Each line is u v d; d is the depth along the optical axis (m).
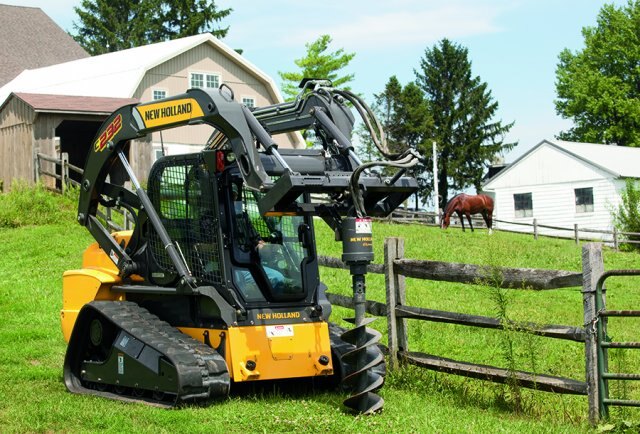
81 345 10.96
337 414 9.10
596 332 8.94
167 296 10.55
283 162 9.09
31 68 49.66
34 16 53.62
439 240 31.42
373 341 9.12
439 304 17.72
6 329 14.85
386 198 10.15
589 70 71.94
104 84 37.47
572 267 26.50
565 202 48.78
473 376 10.23
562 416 9.38
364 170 9.78
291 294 9.92
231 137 9.38
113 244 11.09
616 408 9.19
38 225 25.72
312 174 9.59
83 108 30.48
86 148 38.91
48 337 14.31
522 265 26.64
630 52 70.69
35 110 29.41
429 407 9.56
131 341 10.03
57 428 8.73
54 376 11.56
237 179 9.98
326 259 14.09
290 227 10.26
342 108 10.27
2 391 10.56
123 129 10.91
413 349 13.49
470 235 34.34
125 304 10.73
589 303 8.98
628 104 68.69
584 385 9.06
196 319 10.10
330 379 10.37
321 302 10.12
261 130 9.34
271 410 9.20
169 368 9.41
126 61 39.19
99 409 9.40
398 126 88.44
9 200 26.64
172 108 10.16
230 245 9.80
